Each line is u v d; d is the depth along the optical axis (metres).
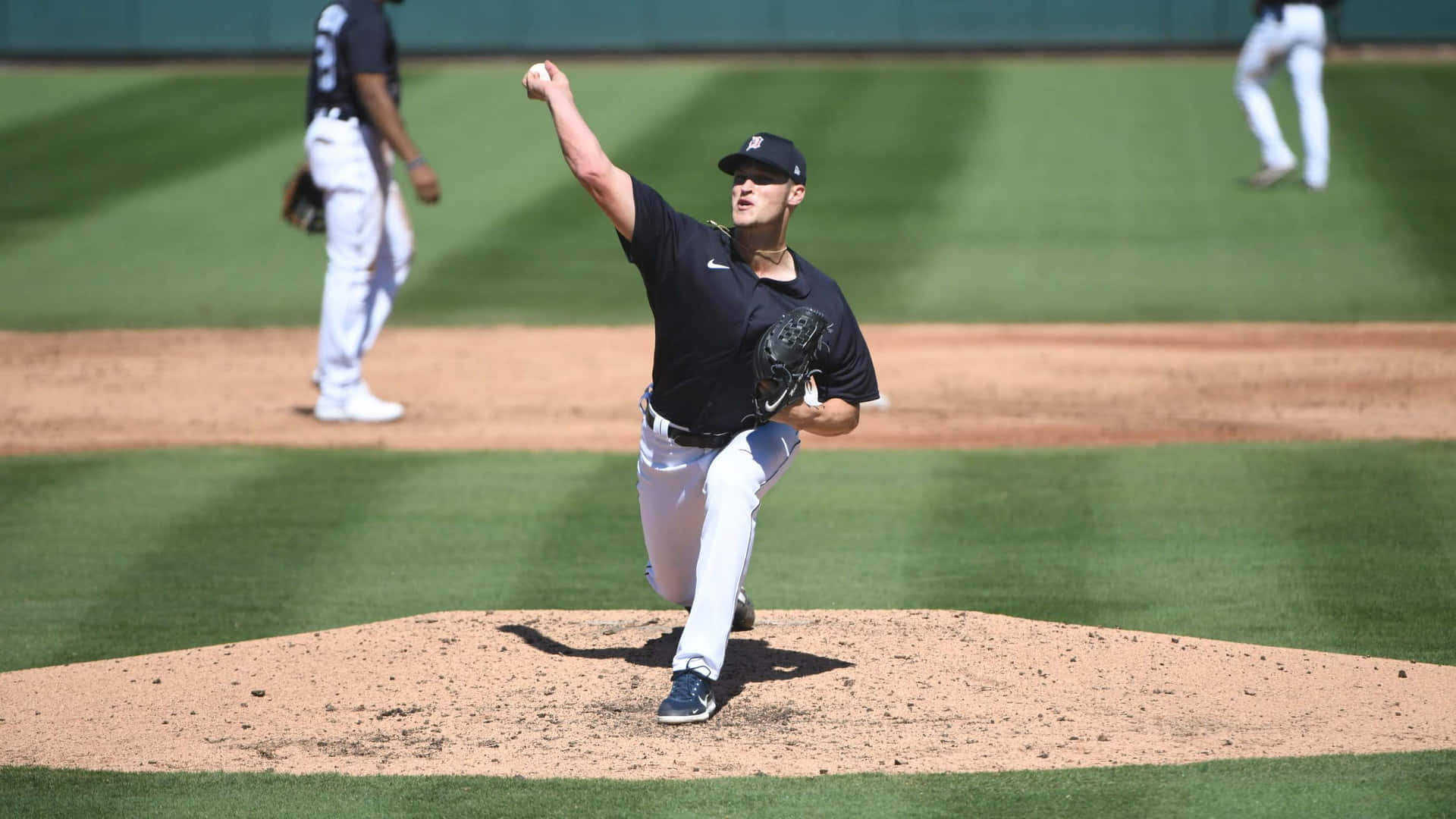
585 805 14.69
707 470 17.48
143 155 73.44
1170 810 14.27
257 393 40.81
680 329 16.81
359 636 21.02
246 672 19.52
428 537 27.41
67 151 74.44
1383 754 15.73
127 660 20.33
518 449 34.28
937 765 15.73
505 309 51.81
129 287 54.78
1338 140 70.50
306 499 29.94
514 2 90.75
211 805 14.77
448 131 76.00
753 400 17.19
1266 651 20.00
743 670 19.09
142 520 28.47
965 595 23.59
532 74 16.77
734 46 90.38
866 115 77.31
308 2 91.62
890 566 25.22
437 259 58.06
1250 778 15.05
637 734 16.86
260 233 62.03
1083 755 16.05
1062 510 28.44
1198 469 30.94
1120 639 20.45
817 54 90.56
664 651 20.06
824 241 58.72
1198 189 64.50
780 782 15.21
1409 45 87.50
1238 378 40.94
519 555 26.28
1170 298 50.94
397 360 45.34
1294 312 48.91
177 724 17.56
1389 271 53.09
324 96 34.72
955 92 81.38
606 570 25.36
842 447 34.28
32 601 23.91
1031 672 18.97
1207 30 87.62
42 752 16.67
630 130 74.38
